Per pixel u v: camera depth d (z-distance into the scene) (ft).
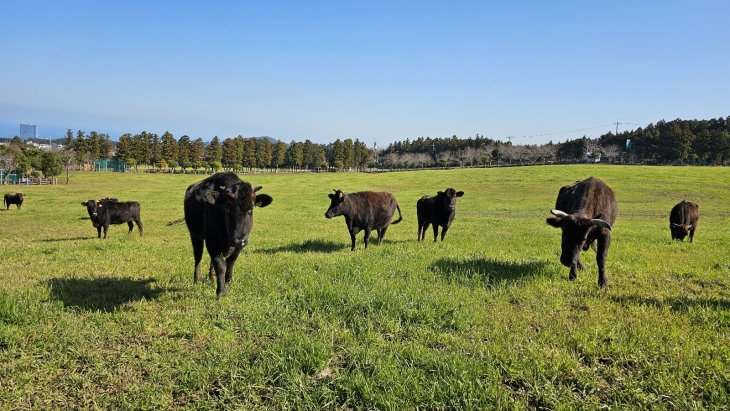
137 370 14.55
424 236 49.67
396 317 18.69
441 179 214.48
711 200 129.49
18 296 21.35
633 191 149.18
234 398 12.88
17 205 101.86
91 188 180.45
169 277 26.86
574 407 12.12
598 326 17.13
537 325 17.97
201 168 346.95
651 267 29.50
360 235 52.44
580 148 353.92
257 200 22.57
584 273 27.76
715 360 14.25
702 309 19.43
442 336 16.70
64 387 13.58
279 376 13.74
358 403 12.62
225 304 20.65
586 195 26.32
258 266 28.89
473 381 13.14
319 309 19.88
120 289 23.76
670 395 12.57
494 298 21.58
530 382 13.35
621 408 12.12
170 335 17.29
